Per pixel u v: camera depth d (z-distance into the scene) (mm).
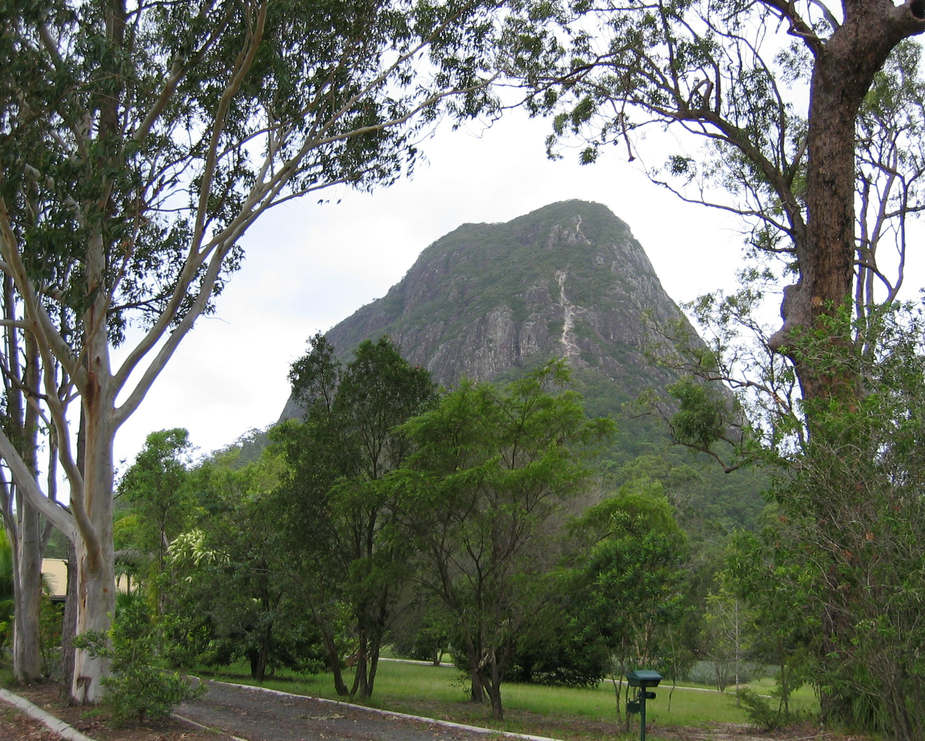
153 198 11344
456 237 199625
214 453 41438
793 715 12328
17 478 11438
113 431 11242
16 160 9258
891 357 7320
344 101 12328
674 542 13195
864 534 6582
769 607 7836
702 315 18016
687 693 21953
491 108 12836
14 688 14148
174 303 11188
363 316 198500
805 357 8156
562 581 12828
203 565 17922
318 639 20500
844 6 13711
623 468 58750
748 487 65688
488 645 13344
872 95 18250
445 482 12633
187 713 11555
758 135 16562
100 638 10297
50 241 9227
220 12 10625
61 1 9844
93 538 10742
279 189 11852
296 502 15281
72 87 9664
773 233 17766
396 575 13977
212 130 10906
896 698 6504
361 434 15734
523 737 10273
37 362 15312
